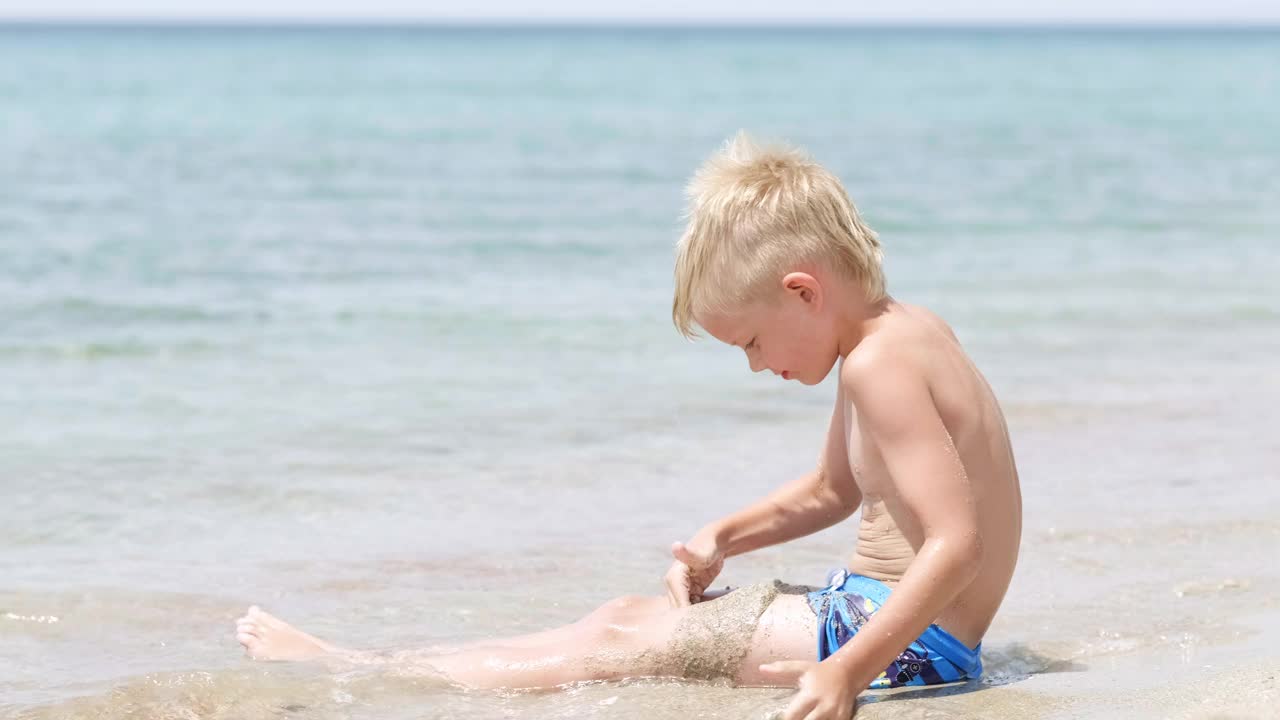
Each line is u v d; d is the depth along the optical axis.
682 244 2.67
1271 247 11.69
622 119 30.70
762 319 2.58
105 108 32.31
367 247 11.55
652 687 2.61
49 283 9.31
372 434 5.31
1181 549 3.75
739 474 4.73
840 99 39.59
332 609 3.33
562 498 4.41
